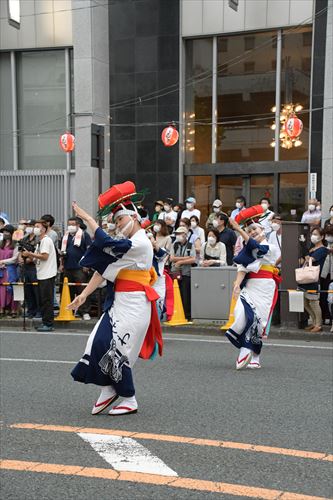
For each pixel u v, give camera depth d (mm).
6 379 6754
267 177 16609
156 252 8281
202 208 17297
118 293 5133
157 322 5391
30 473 4043
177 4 16812
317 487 3777
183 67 17125
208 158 17219
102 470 4062
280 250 10844
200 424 5055
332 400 5801
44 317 10422
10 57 19234
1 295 11516
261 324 7129
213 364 7551
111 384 5227
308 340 9547
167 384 6461
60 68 18906
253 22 16297
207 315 10539
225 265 10789
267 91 16469
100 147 11898
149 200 17297
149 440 4652
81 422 5141
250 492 3697
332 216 11438
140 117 17328
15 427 5023
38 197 18844
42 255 10242
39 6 18625
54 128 19094
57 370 7199
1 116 19547
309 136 15609
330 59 14516
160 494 3678
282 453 4371
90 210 17562
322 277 9977
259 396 5949
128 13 17297
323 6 15039
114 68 17562
